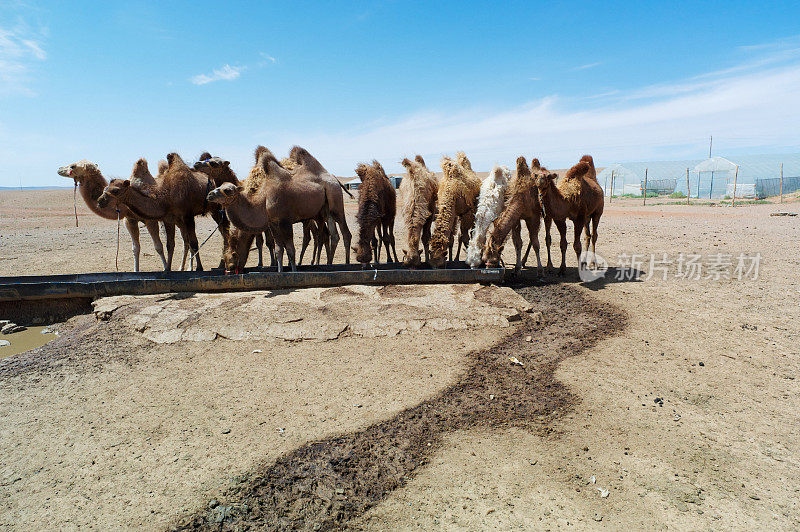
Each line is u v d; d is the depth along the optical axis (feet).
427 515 10.26
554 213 29.25
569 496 10.75
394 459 12.20
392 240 32.45
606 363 17.83
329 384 16.34
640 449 12.44
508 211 27.40
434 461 12.11
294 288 26.22
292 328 20.81
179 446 12.75
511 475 11.51
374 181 28.55
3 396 15.72
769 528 9.68
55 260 40.27
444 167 29.22
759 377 16.43
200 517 10.22
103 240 54.95
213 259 40.22
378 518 10.24
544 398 15.28
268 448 12.62
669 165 216.54
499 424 13.78
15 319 25.00
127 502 10.67
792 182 145.38
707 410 14.35
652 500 10.57
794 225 55.57
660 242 43.62
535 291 27.73
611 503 10.50
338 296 24.61
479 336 20.68
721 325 21.43
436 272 26.58
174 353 19.13
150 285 25.31
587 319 22.80
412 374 17.04
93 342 20.25
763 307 23.65
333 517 10.28
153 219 28.14
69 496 10.89
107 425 13.85
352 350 19.22
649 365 17.57
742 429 13.32
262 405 14.93
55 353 19.29
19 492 11.05
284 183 26.40
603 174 195.52
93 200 28.14
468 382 16.44
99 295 25.26
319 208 28.89
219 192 23.13
